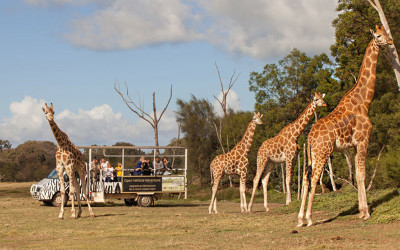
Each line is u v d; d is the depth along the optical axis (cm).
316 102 1589
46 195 2039
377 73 2408
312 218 1282
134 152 2214
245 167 1716
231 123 4369
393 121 2180
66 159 1495
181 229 1189
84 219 1467
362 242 880
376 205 1244
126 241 986
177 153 4559
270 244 901
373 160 2097
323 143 1155
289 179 1692
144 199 2108
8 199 2556
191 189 3734
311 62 4088
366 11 2520
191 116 4472
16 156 7456
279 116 3922
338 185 2931
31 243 982
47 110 1459
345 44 3019
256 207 1972
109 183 2073
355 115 1195
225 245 902
